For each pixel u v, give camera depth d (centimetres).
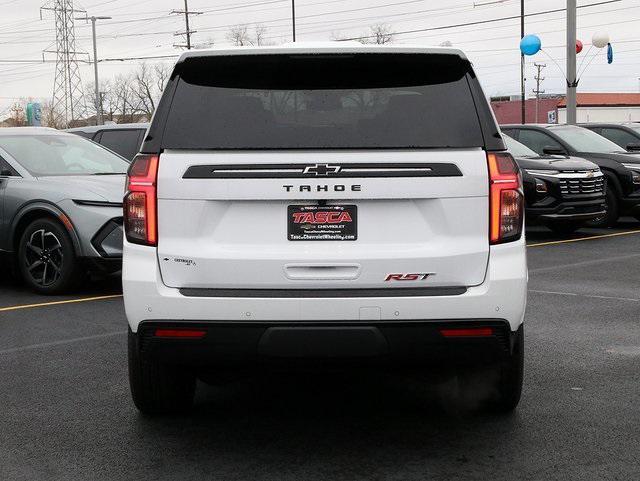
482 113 387
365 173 376
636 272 980
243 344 378
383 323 375
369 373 543
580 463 386
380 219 380
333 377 536
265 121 384
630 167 1477
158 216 384
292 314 375
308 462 391
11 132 933
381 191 376
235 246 382
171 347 383
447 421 449
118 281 941
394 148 378
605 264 1048
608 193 1485
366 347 376
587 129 1612
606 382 518
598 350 600
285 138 380
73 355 599
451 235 380
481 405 458
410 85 393
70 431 438
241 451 407
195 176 380
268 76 394
